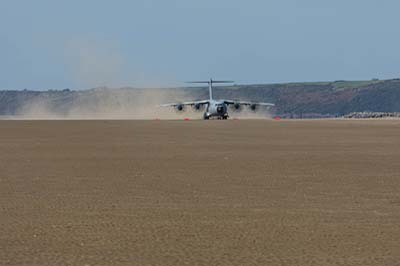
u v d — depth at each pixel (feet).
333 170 389.80
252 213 247.09
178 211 251.60
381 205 264.93
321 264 171.73
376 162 437.58
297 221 231.30
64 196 289.33
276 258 178.09
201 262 174.09
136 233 210.59
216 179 349.00
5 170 393.70
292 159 461.78
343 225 223.51
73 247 191.01
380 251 185.68
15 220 232.12
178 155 497.87
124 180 345.51
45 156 489.67
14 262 173.78
